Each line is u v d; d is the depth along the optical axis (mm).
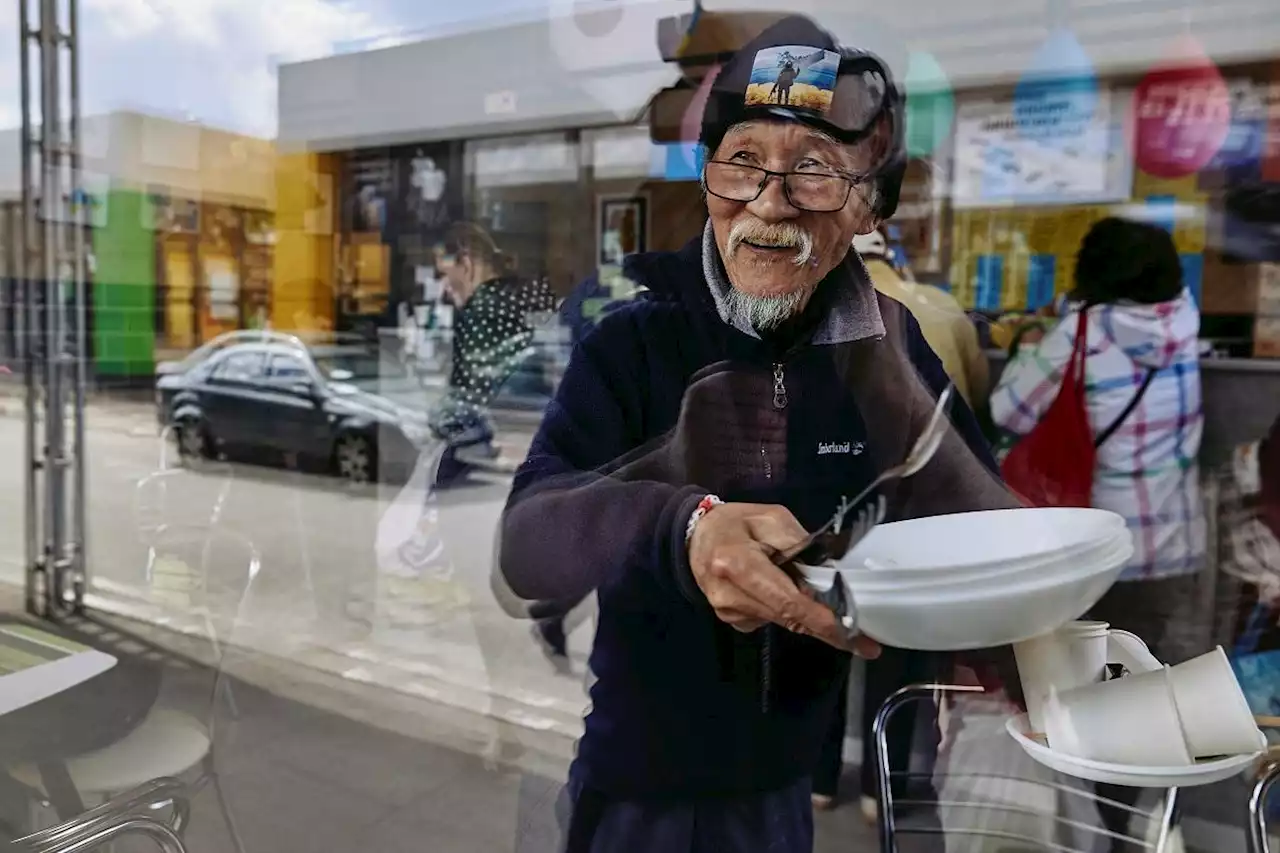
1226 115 1615
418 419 2807
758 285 746
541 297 1673
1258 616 950
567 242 2814
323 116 3996
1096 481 1062
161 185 3693
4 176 3398
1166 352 1148
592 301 884
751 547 678
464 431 1366
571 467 824
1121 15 1620
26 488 2805
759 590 662
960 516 706
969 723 822
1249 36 1591
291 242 4102
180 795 1488
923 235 1273
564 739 1091
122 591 2195
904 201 1044
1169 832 788
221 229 3881
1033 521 691
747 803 876
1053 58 1577
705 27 962
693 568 707
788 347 759
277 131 3992
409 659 1973
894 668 823
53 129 3348
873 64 744
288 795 1632
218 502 2607
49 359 3453
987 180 1555
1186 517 1051
